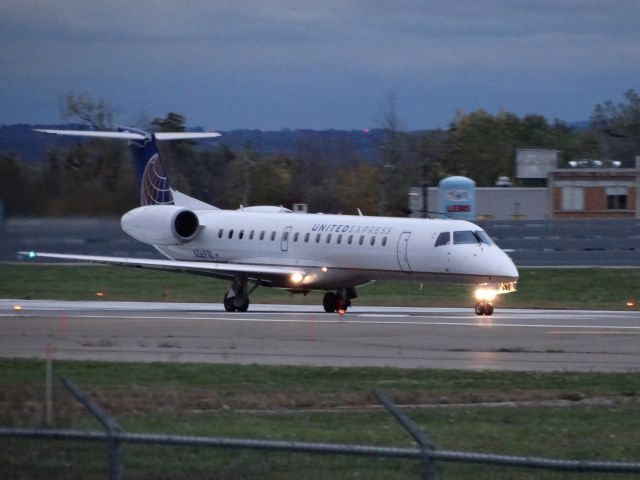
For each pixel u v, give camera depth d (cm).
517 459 3922
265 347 9894
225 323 12006
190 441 4122
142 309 14962
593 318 13125
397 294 18438
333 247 14512
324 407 6981
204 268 14538
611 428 6300
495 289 13488
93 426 6134
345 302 14850
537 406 7062
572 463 3884
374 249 14112
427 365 8812
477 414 6712
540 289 19175
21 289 18825
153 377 7969
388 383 7838
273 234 15212
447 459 3953
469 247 13475
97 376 7994
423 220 14112
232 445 4094
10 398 6825
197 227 15988
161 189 16962
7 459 4912
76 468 4803
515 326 11762
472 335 10838
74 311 14250
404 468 4962
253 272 14525
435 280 13788
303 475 4828
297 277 14788
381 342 10256
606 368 8700
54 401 6869
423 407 7006
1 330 11294
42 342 10250
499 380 8012
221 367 8494
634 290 19000
